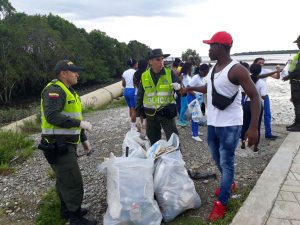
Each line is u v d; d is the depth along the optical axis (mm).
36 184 4035
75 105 2686
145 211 2535
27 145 6035
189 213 2938
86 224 2830
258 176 3682
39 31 28641
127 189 2520
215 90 2631
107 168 2672
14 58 26000
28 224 3061
